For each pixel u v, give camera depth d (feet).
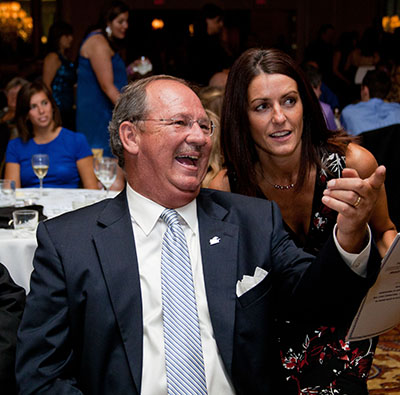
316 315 5.06
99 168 10.44
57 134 12.79
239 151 6.88
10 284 5.84
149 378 5.09
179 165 5.29
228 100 6.77
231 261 5.42
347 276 4.74
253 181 6.96
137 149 5.36
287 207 7.08
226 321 5.23
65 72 21.12
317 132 6.81
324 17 39.14
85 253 5.27
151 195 5.43
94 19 37.55
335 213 6.83
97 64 15.66
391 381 9.68
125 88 5.56
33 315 5.20
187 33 38.55
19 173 12.80
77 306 5.19
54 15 38.78
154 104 5.27
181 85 5.42
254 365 5.25
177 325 5.14
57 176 12.66
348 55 29.12
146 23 38.27
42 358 5.08
